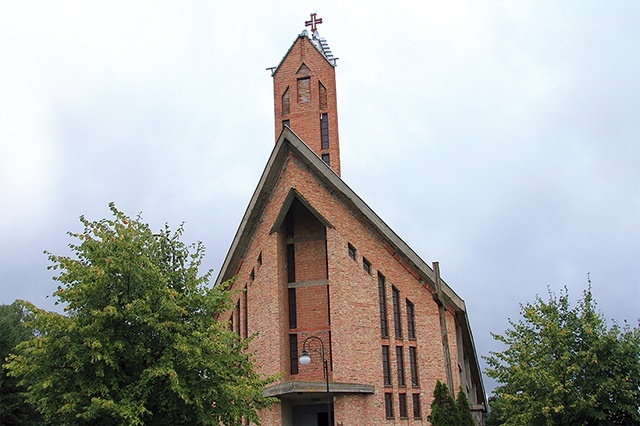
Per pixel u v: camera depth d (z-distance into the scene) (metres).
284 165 34.62
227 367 19.83
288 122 45.41
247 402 20.91
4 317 39.12
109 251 18.73
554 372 23.89
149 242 20.47
